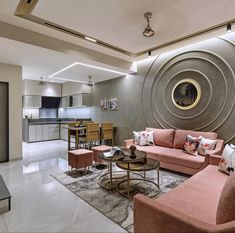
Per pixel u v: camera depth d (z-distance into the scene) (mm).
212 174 2404
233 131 3604
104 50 4352
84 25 3172
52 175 3582
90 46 4086
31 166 4219
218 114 3797
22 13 2764
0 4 2529
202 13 2838
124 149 3646
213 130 3875
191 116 4230
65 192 2838
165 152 3805
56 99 8789
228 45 3664
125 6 2646
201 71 4066
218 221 1303
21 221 2096
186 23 3137
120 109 6223
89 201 2545
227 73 3682
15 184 3154
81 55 4070
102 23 3117
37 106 7980
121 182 3180
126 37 3680
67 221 2098
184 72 4355
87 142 6090
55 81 8109
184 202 1713
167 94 4711
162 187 3006
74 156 3607
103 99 6984
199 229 1137
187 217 1237
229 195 1238
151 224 1377
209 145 3453
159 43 4020
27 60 4512
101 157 3033
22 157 4992
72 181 3266
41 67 5207
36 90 7875
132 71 5434
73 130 5902
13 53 3977
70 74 6078
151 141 4516
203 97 4039
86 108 7965
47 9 2684
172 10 2752
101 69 5316
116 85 6391
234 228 1086
